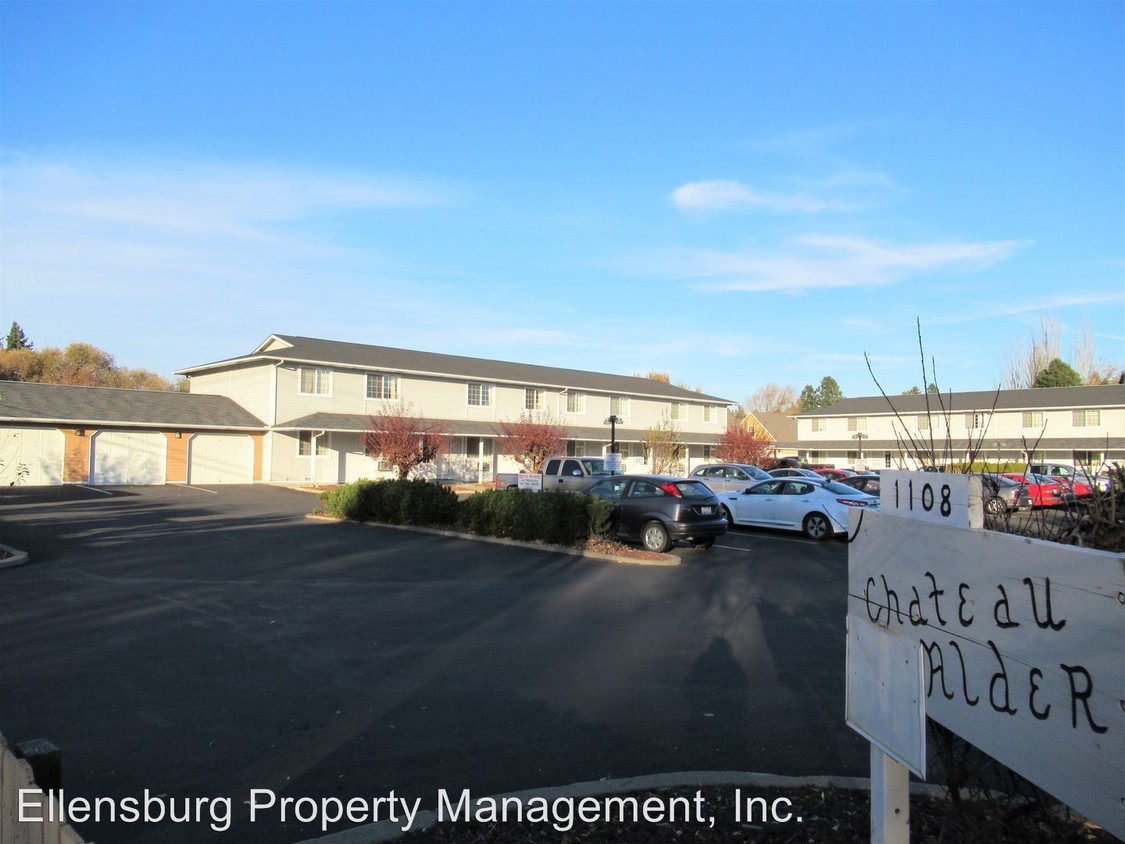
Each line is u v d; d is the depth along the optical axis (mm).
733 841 4078
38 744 3668
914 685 2650
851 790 4770
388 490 20344
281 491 32438
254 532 18516
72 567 13281
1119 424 43938
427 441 33000
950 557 2855
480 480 43812
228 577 12516
